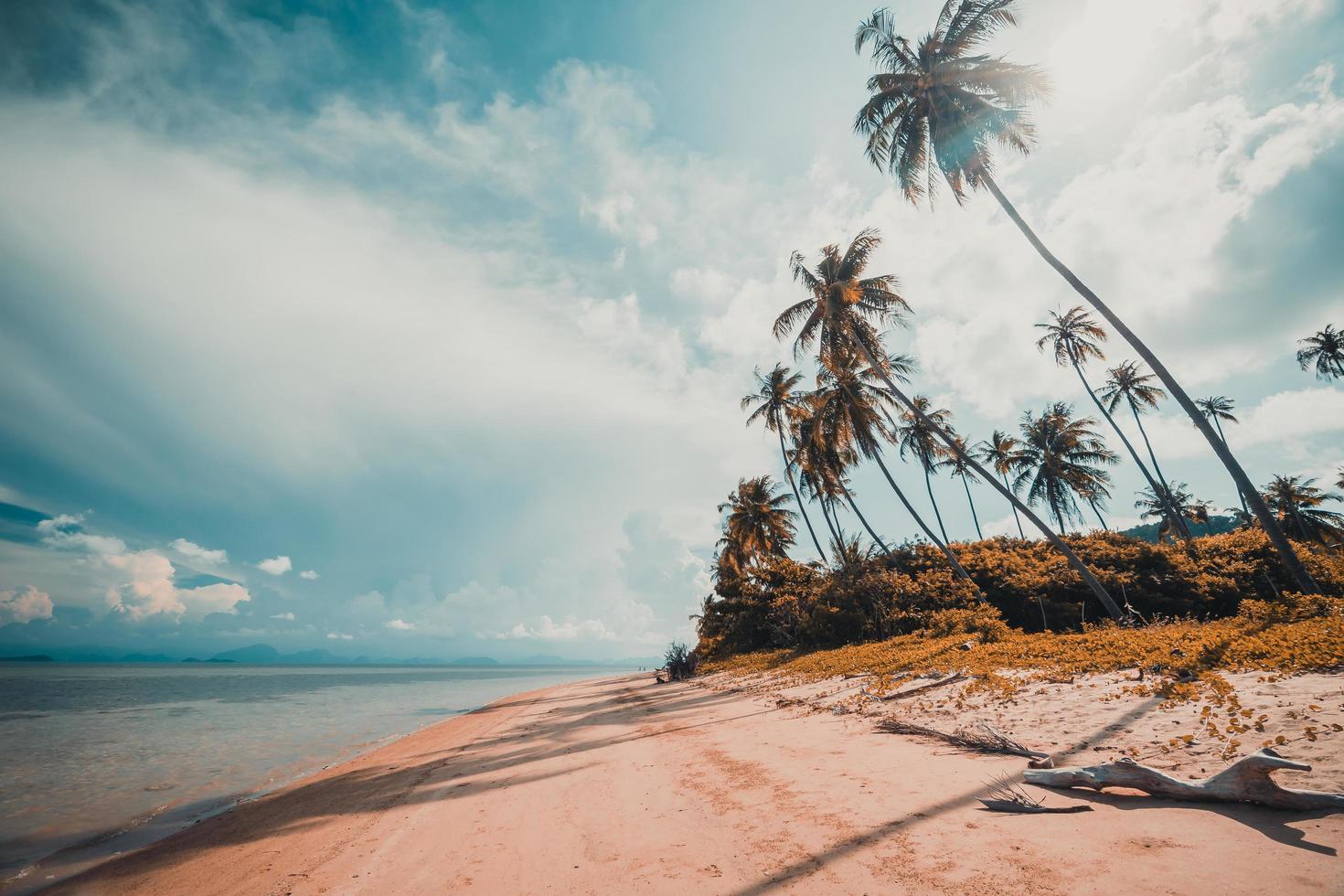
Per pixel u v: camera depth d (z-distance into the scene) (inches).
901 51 886.4
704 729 448.8
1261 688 257.9
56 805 393.7
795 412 1489.9
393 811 296.4
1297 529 1745.8
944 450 1683.1
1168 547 1192.8
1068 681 356.2
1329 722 199.9
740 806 231.0
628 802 258.8
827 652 919.0
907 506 1192.2
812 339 1217.4
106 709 1127.0
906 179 892.6
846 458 1350.9
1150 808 173.9
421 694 1605.6
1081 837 160.2
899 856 163.9
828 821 200.4
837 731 357.1
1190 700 263.6
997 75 807.1
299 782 427.5
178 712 1050.7
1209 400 2022.6
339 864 222.7
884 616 976.3
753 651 1379.2
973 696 374.6
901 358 1317.7
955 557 1183.6
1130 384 1800.0
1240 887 124.3
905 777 240.4
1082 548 1234.6
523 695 1397.6
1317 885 120.6
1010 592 1124.5
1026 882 139.3
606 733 494.0
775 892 151.0
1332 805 151.0
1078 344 1625.2
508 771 369.4
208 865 245.8
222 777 469.4
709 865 175.9
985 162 820.0
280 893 198.4
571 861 193.9
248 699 1417.3
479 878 189.2
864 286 1126.4
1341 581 861.8
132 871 251.1
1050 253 769.6
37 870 265.6
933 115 852.0
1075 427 1729.8
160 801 396.8
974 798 204.1
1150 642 428.1
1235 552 1073.5
